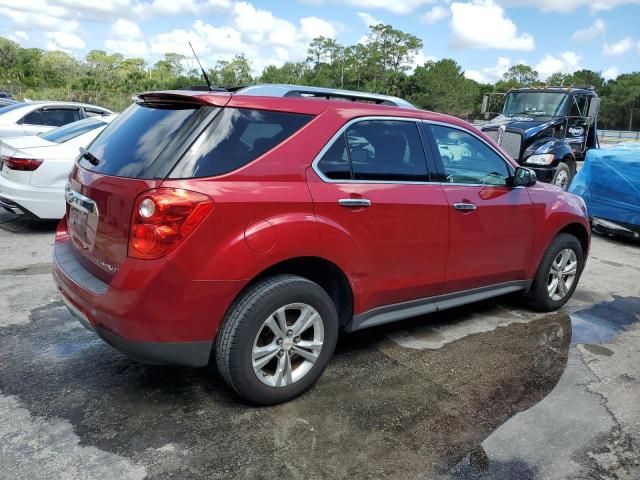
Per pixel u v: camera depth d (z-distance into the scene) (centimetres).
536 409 325
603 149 847
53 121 1022
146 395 318
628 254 767
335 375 356
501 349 411
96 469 253
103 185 288
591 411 326
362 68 9412
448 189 385
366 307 350
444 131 397
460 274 402
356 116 340
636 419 320
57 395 314
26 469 250
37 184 650
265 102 307
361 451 277
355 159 335
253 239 280
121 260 273
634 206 783
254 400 303
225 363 291
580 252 507
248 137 294
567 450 286
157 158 275
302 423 298
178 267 264
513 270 448
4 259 571
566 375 372
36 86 7375
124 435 279
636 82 8869
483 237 411
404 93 9312
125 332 268
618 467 274
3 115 975
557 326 466
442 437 292
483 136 426
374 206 334
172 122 292
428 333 436
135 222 265
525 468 270
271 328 299
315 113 323
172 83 6531
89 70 7969
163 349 273
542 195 465
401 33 9281
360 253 332
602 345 429
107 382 331
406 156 366
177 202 261
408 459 272
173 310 268
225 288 276
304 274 333
